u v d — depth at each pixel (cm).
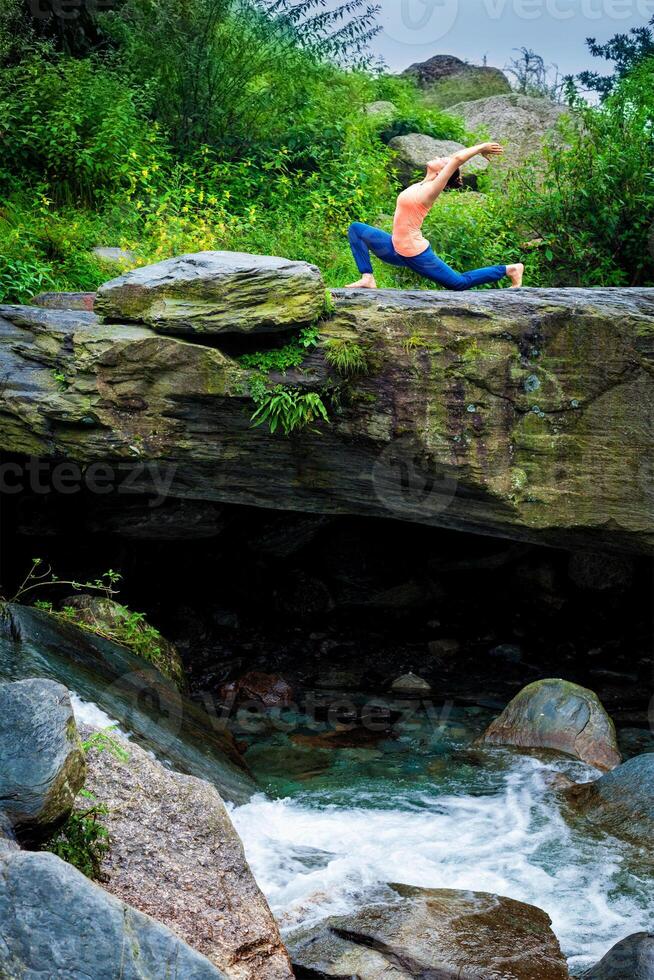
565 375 657
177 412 675
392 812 596
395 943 427
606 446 666
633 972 402
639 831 558
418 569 952
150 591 926
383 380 660
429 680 833
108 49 1256
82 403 682
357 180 1156
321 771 655
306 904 475
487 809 600
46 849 380
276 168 1198
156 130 1127
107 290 669
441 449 663
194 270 657
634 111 1098
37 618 660
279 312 641
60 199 1070
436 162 705
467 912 461
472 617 954
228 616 918
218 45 1230
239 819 569
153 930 304
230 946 387
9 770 346
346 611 951
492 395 659
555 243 1066
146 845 415
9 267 838
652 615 948
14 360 708
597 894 504
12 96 1091
